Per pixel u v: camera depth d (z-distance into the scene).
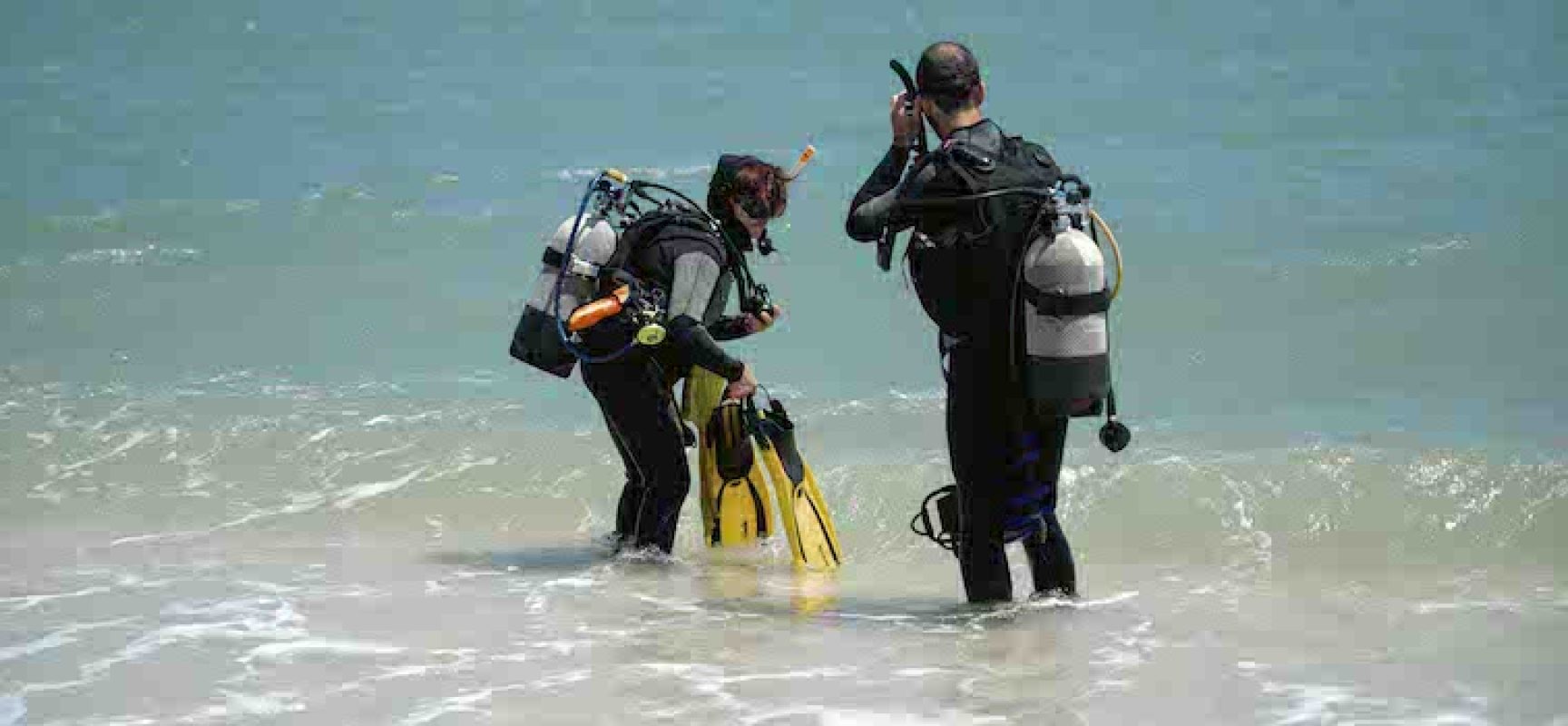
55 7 71.00
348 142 51.41
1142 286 37.25
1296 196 43.12
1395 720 16.98
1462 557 23.00
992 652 19.31
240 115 54.91
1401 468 25.66
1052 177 19.45
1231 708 17.39
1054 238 19.03
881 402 30.72
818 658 19.17
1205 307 35.84
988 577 20.89
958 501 21.00
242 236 42.44
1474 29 59.91
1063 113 52.12
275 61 62.16
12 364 33.44
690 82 57.75
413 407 30.83
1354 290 36.38
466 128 52.97
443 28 66.25
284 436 29.23
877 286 37.91
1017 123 51.06
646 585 22.44
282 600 21.56
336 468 27.86
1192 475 25.91
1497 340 33.06
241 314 36.78
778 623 20.62
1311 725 16.89
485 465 27.83
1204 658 18.97
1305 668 18.61
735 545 24.38
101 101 56.84
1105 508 25.14
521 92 57.22
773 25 64.94
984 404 20.02
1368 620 20.36
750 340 34.50
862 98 55.16
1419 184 43.62
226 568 23.16
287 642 19.77
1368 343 33.34
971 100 19.89
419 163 48.81
